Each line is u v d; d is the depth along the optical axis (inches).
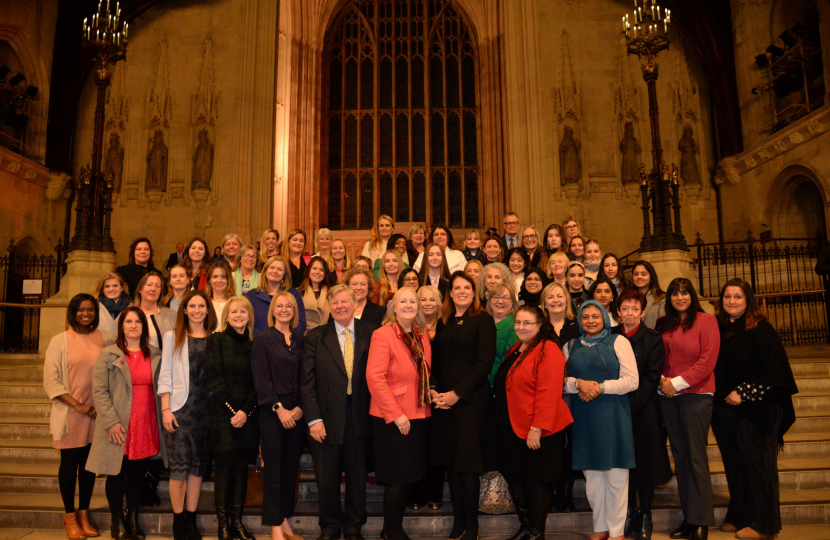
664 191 362.6
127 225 657.0
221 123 667.4
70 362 179.6
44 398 273.6
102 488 205.0
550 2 704.4
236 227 645.9
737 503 175.0
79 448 177.0
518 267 247.0
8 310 563.2
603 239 661.3
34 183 614.9
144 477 177.9
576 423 164.7
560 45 696.4
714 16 665.0
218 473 166.4
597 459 158.1
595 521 164.1
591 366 163.2
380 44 890.1
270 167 682.2
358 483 166.6
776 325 517.3
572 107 681.0
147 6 683.4
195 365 173.5
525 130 688.4
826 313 456.1
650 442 166.6
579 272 213.6
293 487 169.3
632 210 668.7
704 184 676.7
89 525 178.2
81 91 681.0
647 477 165.2
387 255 231.5
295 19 826.2
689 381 166.9
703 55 682.2
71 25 658.8
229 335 172.2
